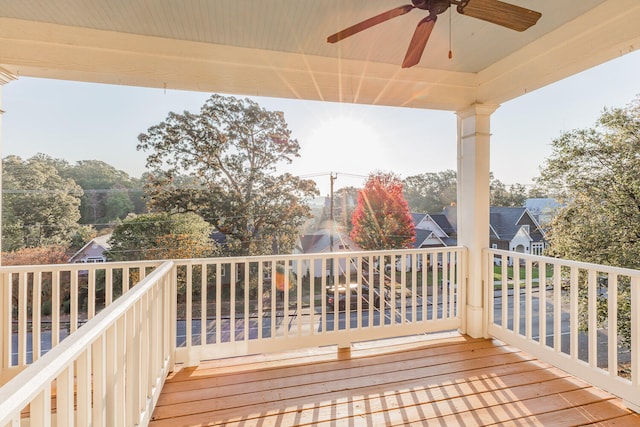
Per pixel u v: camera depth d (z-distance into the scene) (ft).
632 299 6.95
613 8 7.09
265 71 9.25
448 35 8.45
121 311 4.75
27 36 7.79
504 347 10.16
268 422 6.61
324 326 9.90
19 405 2.43
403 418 6.74
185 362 8.88
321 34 8.43
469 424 6.53
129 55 8.38
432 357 9.48
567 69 8.15
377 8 7.29
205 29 8.17
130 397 5.40
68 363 3.26
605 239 10.19
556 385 7.95
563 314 13.37
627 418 6.66
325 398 7.45
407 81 10.34
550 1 7.13
